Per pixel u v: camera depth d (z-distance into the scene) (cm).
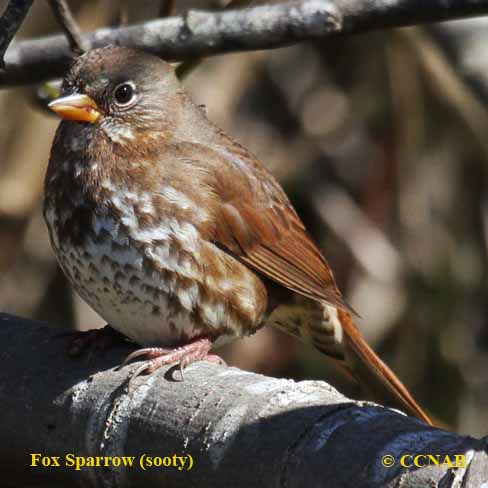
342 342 991
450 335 1312
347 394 1327
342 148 1362
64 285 1323
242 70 1305
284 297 959
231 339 915
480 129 1235
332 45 1367
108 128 863
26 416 750
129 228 845
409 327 1307
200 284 870
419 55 1214
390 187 1342
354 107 1360
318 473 615
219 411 673
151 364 755
